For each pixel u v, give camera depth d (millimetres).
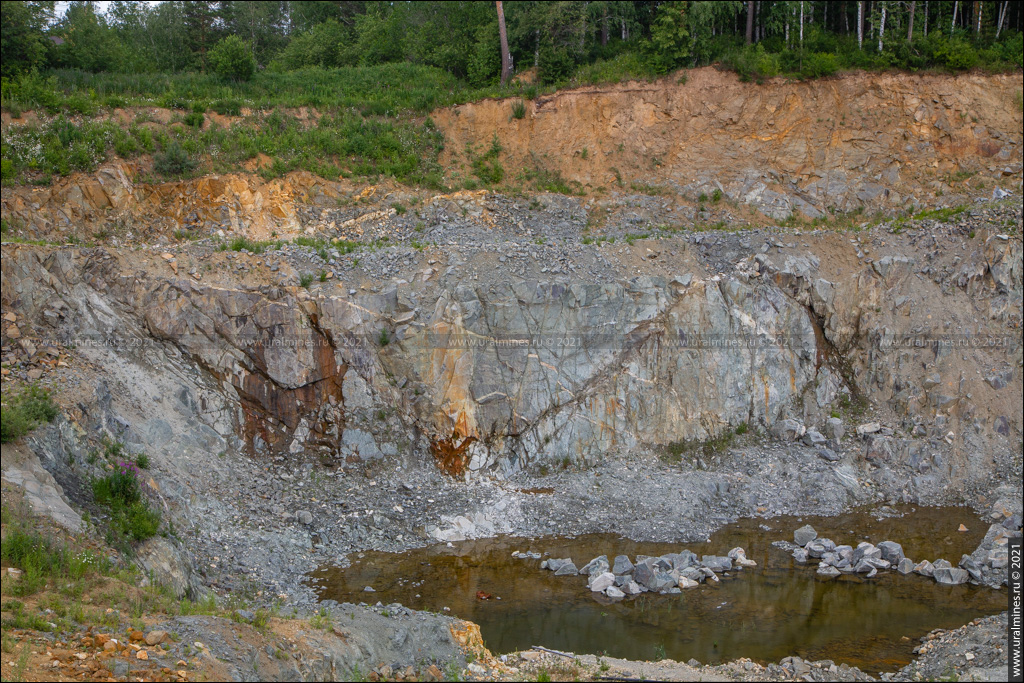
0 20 25250
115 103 24234
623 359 20719
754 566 15984
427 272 20203
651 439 20406
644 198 26219
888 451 20281
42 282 16938
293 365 18766
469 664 11164
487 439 19234
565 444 19734
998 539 16281
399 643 11117
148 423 16516
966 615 13852
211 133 23984
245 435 18203
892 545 16203
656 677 11070
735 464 20078
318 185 23828
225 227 21750
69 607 9250
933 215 24641
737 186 26516
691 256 22656
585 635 13047
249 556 14773
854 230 24281
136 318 18047
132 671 8062
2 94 22562
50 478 12344
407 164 25625
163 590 11109
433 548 16688
